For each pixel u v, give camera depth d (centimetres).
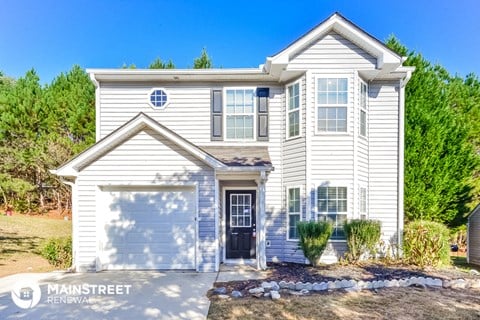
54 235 1634
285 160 1055
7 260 1102
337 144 988
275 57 968
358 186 999
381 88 1088
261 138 1085
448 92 1891
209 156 868
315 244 903
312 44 1005
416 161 1355
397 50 1554
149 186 903
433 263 909
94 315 561
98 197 888
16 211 2223
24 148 2039
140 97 1105
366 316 550
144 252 904
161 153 892
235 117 1102
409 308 588
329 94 999
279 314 559
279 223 1048
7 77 2900
